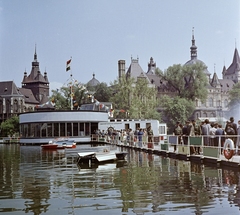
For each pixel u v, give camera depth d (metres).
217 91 195.00
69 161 27.33
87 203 12.02
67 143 46.78
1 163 27.11
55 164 25.23
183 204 11.45
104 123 61.44
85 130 61.50
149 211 10.79
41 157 32.16
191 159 25.48
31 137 61.47
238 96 143.38
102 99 150.38
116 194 13.34
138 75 167.75
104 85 152.25
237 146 21.66
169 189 13.97
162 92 181.50
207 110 186.25
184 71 137.38
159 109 139.00
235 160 20.94
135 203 11.80
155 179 16.64
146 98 112.38
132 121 60.19
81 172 20.16
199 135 26.28
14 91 174.50
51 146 46.50
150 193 13.30
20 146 58.19
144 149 37.44
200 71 137.12
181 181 15.81
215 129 24.92
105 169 21.39
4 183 16.70
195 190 13.59
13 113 167.50
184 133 27.64
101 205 11.68
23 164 25.88
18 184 16.30
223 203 11.41
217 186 14.25
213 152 22.47
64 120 60.53
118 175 18.44
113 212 10.80
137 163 24.48
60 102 118.31
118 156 27.39
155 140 39.47
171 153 29.41
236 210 10.58
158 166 22.14
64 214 10.77
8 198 13.16
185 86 142.00
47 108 77.81
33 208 11.58
